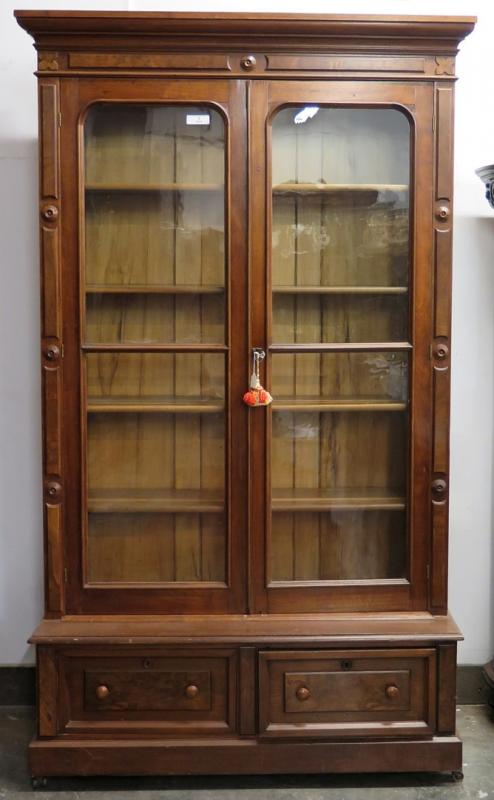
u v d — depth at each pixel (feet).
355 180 7.04
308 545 7.24
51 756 6.86
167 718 6.93
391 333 7.14
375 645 6.84
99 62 6.70
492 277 8.39
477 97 8.27
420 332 6.97
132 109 6.89
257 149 6.80
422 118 6.82
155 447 7.17
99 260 7.07
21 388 8.34
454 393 8.48
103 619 7.00
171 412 7.13
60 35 6.63
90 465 7.14
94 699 6.89
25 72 8.13
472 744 7.75
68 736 6.91
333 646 6.84
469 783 7.07
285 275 7.13
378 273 7.14
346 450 7.25
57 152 6.74
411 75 6.77
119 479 7.18
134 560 7.20
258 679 6.86
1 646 8.49
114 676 6.88
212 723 6.93
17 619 8.49
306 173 7.02
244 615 7.08
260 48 6.72
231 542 7.06
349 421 7.23
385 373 7.16
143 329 7.09
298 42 6.69
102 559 7.18
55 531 6.96
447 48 6.76
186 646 6.81
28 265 8.25
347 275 7.15
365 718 6.95
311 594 7.10
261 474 7.02
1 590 8.46
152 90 6.74
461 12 8.21
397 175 7.02
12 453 8.38
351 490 7.26
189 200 7.02
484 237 8.36
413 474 7.06
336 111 6.95
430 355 6.98
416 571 7.13
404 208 7.03
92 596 7.04
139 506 7.13
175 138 6.95
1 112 8.14
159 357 7.09
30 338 8.31
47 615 7.00
